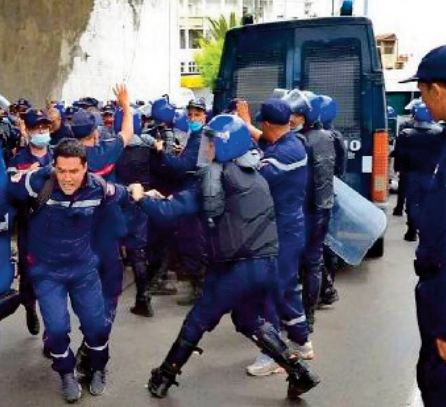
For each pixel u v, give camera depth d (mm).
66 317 3717
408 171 7184
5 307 3621
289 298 4242
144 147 5551
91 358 3914
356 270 6809
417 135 7000
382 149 6594
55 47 14375
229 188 3496
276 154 3996
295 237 4117
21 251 4348
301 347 4367
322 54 6672
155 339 4832
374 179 6633
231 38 7051
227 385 4051
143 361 4422
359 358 4457
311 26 6676
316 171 4590
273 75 6855
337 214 5691
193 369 4289
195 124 5609
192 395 3918
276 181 3969
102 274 4191
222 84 7102
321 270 4977
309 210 4668
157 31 18469
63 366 3801
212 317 3699
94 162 4227
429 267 2396
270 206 3604
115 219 4094
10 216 3633
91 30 15172
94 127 4258
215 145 3514
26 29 13852
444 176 2312
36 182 3527
